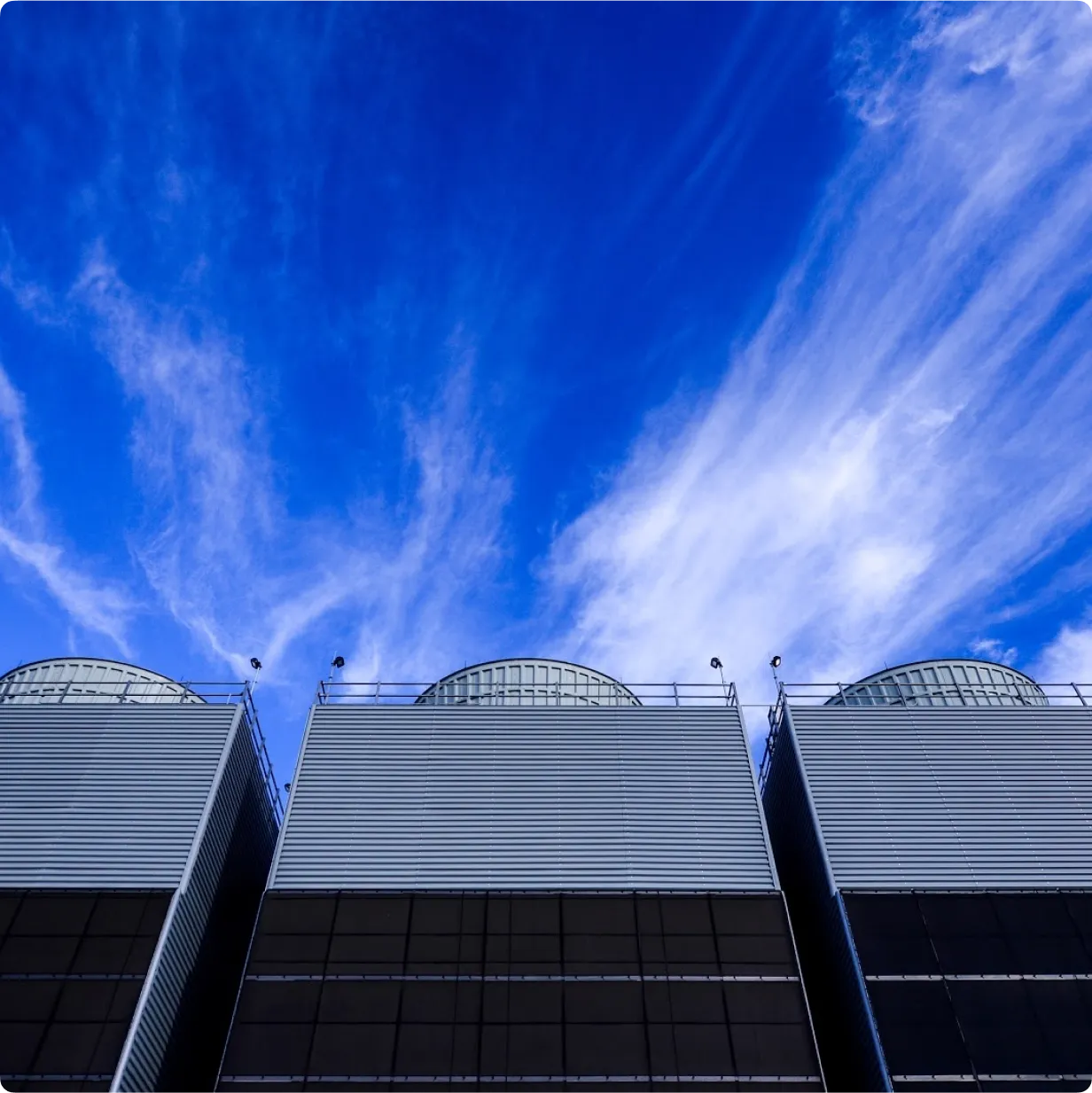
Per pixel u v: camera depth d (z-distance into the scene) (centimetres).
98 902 3072
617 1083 2683
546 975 2911
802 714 3712
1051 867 3216
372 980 2894
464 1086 2670
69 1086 2628
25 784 3412
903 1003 2828
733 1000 2858
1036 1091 2647
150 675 4303
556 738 3644
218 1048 3506
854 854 3259
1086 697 3853
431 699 4228
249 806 3897
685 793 3466
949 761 3547
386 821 3362
